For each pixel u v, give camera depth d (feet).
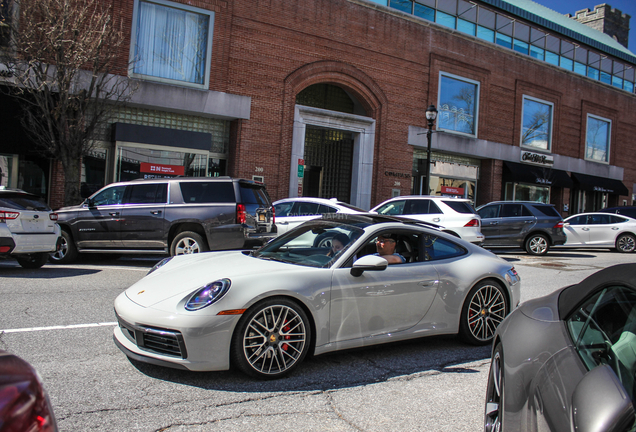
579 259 43.83
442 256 15.58
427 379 12.59
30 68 35.70
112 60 39.34
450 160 69.77
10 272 26.20
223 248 28.66
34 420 3.86
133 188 30.40
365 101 60.13
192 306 11.42
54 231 27.48
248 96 51.19
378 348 15.17
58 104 35.73
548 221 46.39
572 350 6.14
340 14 57.21
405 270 14.28
